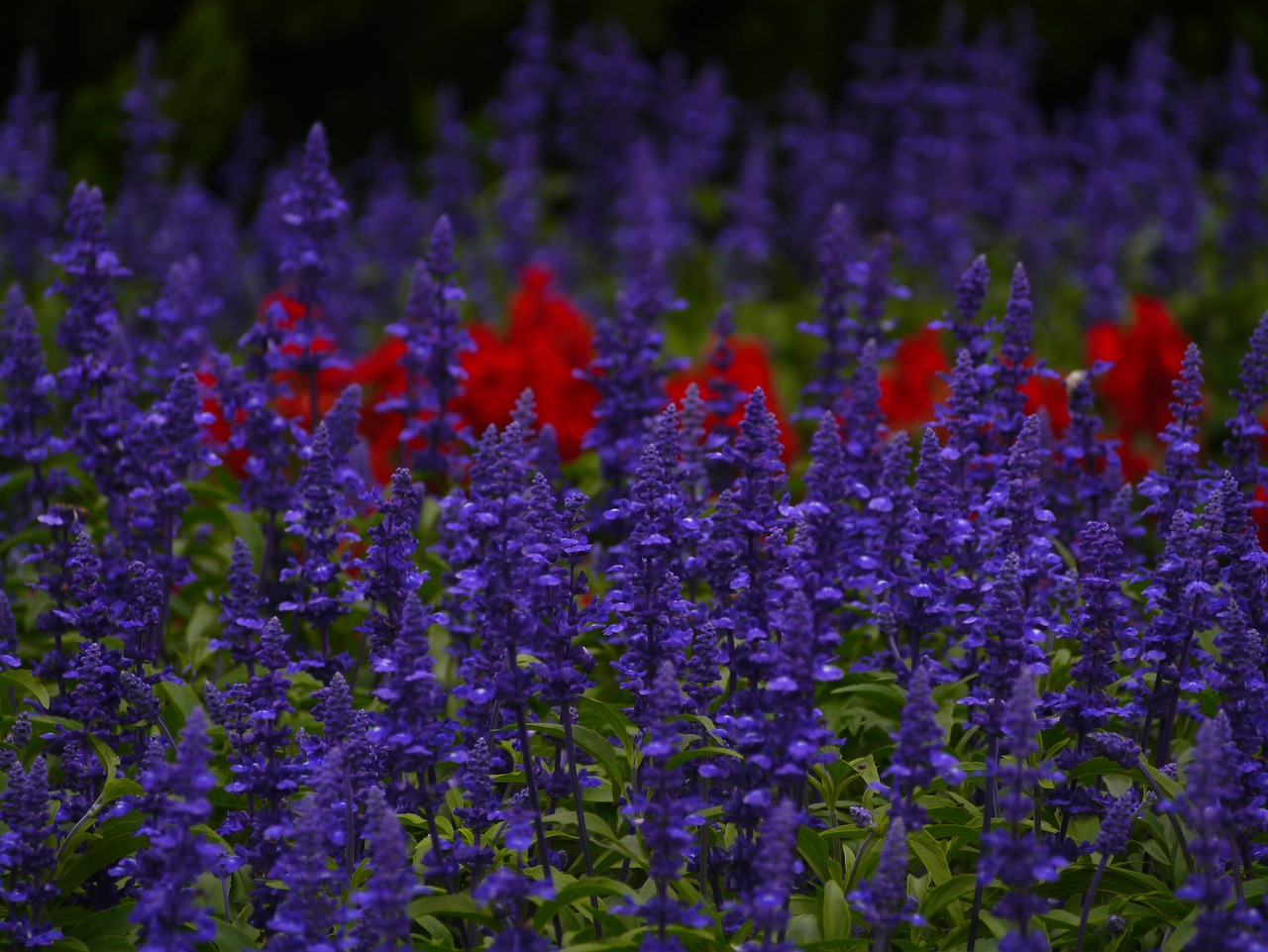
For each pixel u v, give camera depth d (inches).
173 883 176.1
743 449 222.5
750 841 203.3
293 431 313.6
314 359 328.2
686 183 816.3
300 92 1274.6
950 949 210.5
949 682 239.6
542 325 447.8
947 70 839.1
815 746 189.5
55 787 253.8
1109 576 223.0
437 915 224.8
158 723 231.3
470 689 205.5
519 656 244.1
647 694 215.5
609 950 189.6
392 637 224.4
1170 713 230.4
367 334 682.2
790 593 210.7
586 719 252.7
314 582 253.1
